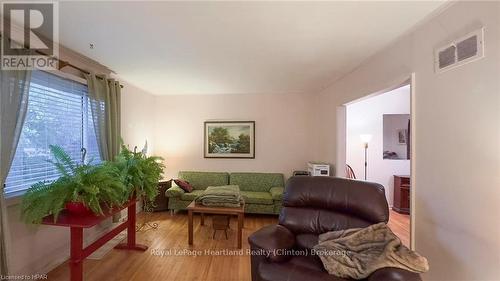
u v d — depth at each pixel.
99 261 2.41
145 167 2.52
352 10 1.70
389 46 2.32
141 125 4.26
